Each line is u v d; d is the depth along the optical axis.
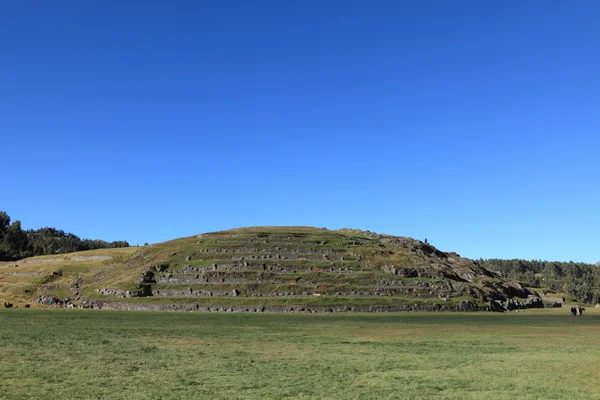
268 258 185.25
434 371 45.41
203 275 167.50
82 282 196.38
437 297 163.50
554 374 43.34
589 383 39.38
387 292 161.62
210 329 87.19
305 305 146.25
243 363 50.03
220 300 149.88
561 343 68.75
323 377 42.66
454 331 87.44
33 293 195.00
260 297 152.75
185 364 49.31
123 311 137.50
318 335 78.69
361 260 188.25
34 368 45.94
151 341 68.38
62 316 113.12
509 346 65.00
